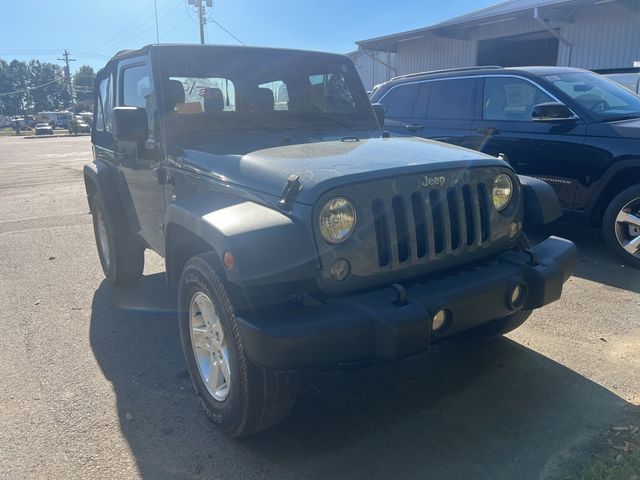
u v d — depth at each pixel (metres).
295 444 2.85
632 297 4.62
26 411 3.19
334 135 3.77
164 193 3.70
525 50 17.06
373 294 2.57
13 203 10.69
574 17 14.24
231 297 2.56
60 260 6.37
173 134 3.63
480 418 3.01
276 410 2.69
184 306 3.08
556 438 2.81
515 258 3.03
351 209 2.54
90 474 2.66
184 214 2.85
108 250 5.20
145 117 3.62
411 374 3.50
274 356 2.34
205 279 2.72
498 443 2.79
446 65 18.25
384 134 3.73
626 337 3.90
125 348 4.00
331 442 2.86
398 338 2.38
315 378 3.49
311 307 2.49
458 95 6.77
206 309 2.92
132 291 5.21
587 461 2.60
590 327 4.07
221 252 2.45
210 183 3.07
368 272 2.60
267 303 2.51
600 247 6.03
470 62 17.44
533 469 2.59
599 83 6.14
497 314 2.83
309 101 4.21
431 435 2.88
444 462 2.67
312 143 3.36
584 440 2.77
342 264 2.54
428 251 2.75
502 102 6.34
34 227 8.27
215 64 3.87
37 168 18.61
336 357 2.39
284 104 4.09
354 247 2.55
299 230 2.47
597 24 13.84
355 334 2.40
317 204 2.46
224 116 3.83
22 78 125.94
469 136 6.53
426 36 17.38
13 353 3.94
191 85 3.76
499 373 3.47
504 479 2.54
